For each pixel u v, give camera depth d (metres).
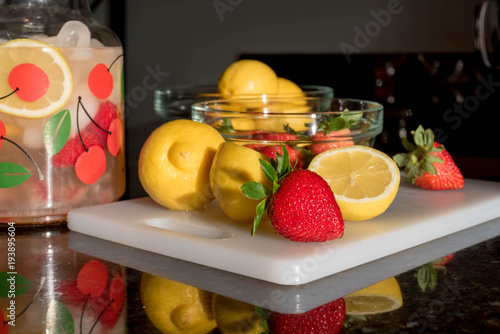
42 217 0.84
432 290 0.61
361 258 0.69
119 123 0.90
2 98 0.77
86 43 0.82
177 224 0.80
